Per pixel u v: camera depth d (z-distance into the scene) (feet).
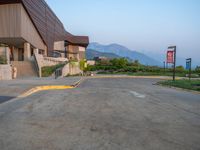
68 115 25.27
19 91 46.09
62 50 297.12
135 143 16.14
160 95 46.88
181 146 15.71
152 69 207.21
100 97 41.29
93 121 22.56
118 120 23.17
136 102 36.11
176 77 153.28
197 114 27.43
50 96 42.01
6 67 86.38
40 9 188.96
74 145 15.56
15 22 147.02
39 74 108.58
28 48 164.55
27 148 14.93
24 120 22.74
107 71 203.62
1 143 15.90
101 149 14.84
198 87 62.90
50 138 17.03
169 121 23.30
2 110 28.02
